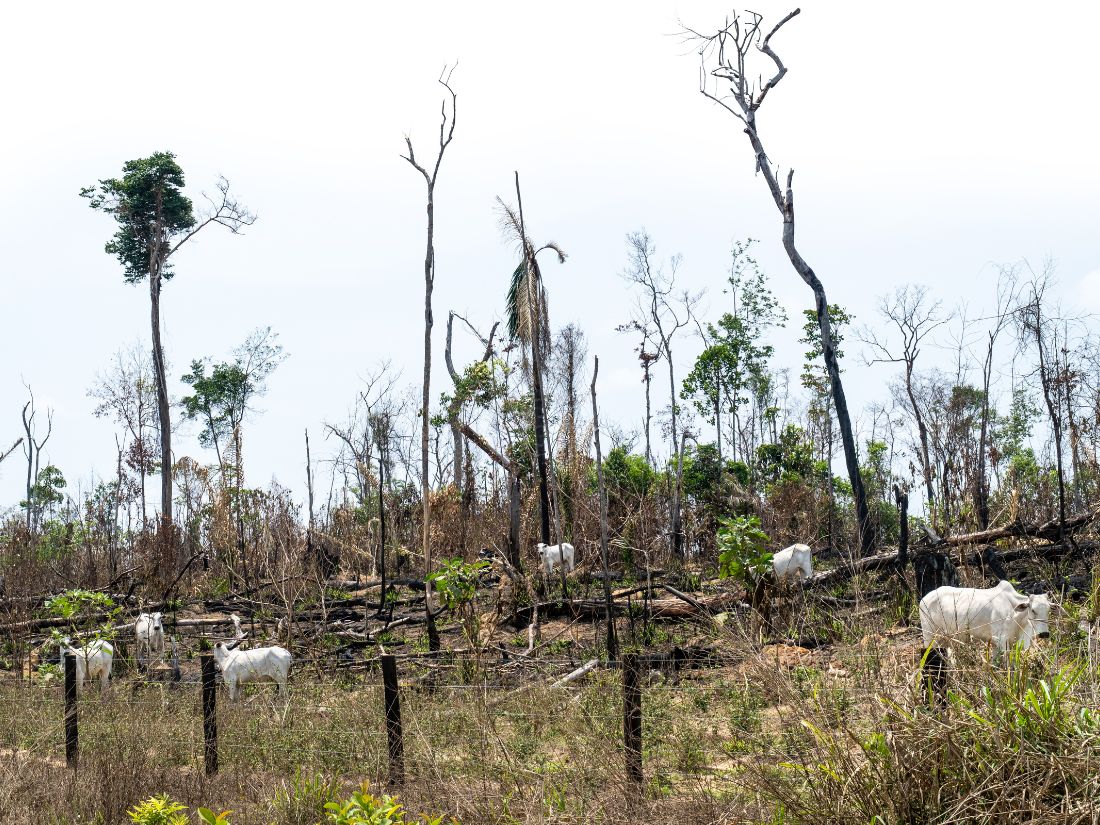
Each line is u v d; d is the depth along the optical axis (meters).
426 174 20.94
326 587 21.38
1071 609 10.02
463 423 26.66
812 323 31.50
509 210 26.11
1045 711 5.49
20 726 11.87
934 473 25.92
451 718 10.03
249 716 11.08
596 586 19.88
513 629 17.44
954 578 14.45
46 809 8.53
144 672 15.84
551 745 9.02
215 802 8.58
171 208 41.22
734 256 39.28
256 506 24.48
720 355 36.47
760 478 29.97
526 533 24.06
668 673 11.59
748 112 28.52
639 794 7.14
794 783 6.02
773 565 13.86
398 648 16.78
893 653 7.27
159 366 39.22
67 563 25.98
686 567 21.27
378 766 8.74
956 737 5.57
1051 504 21.03
